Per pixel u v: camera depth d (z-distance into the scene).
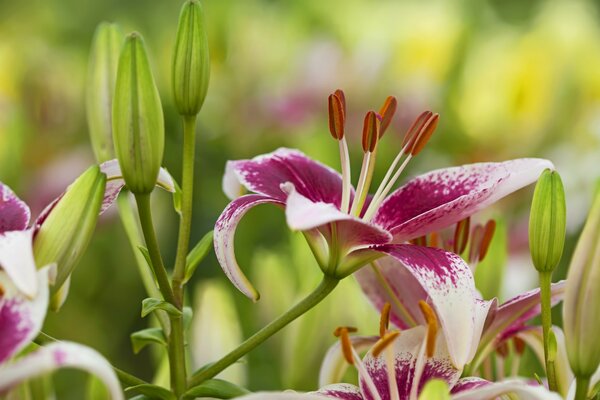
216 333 1.37
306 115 1.93
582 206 1.88
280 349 1.48
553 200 1.18
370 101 1.97
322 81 1.95
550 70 1.97
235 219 1.20
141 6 2.38
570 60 1.99
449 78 2.02
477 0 2.26
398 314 1.26
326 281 1.20
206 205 1.89
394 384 1.18
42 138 2.03
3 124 1.94
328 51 1.98
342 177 1.25
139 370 1.87
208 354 1.37
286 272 1.48
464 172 1.24
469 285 1.16
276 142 1.94
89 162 2.00
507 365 1.35
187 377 1.21
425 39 2.01
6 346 1.09
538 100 1.96
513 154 1.99
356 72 1.96
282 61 1.98
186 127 1.21
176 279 1.21
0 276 1.12
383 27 2.05
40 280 1.11
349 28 2.07
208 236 1.22
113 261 1.83
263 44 1.99
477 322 1.17
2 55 2.08
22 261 1.11
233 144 1.93
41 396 1.16
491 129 1.97
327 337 1.39
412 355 1.20
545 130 1.97
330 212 1.14
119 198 1.29
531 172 1.20
